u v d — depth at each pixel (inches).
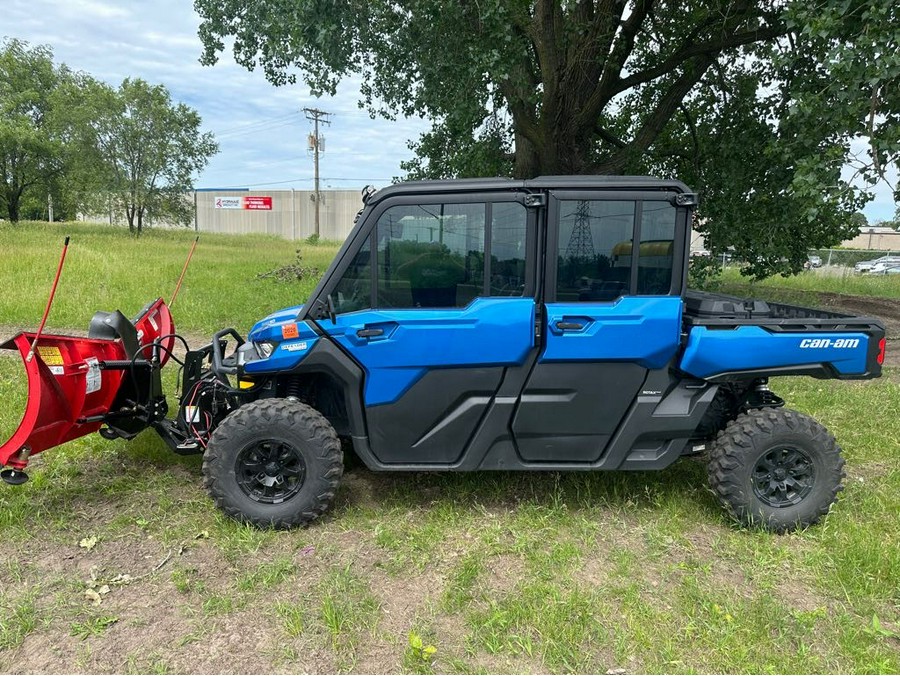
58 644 103.3
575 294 134.4
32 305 385.7
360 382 138.3
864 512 147.9
